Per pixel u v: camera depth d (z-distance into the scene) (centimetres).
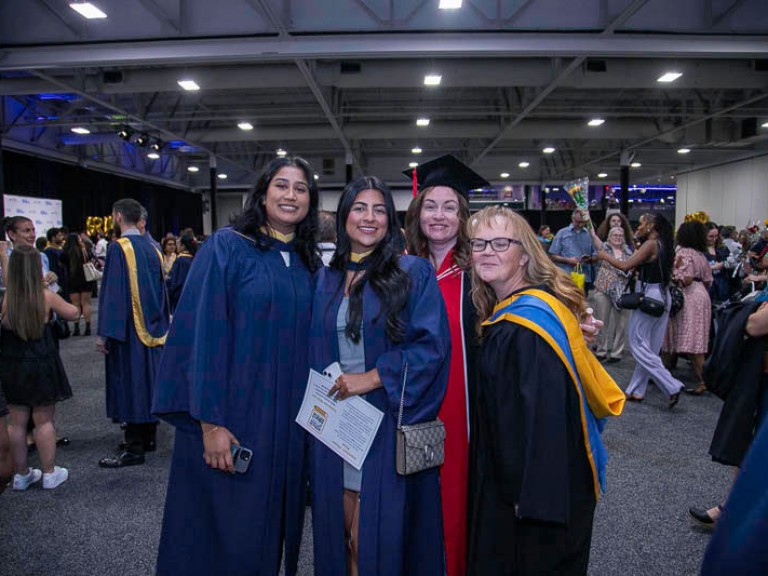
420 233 219
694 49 700
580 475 146
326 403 170
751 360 211
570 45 698
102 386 546
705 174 1889
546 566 145
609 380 154
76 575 233
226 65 913
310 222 191
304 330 182
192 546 178
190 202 2277
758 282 525
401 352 166
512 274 162
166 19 685
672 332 503
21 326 298
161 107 1220
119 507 295
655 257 435
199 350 166
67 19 695
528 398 136
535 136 1371
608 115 1234
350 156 1611
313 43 704
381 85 928
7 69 746
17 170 1352
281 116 1232
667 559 241
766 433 54
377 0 678
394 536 163
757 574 50
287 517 183
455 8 629
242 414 172
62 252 844
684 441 382
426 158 1983
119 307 333
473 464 168
